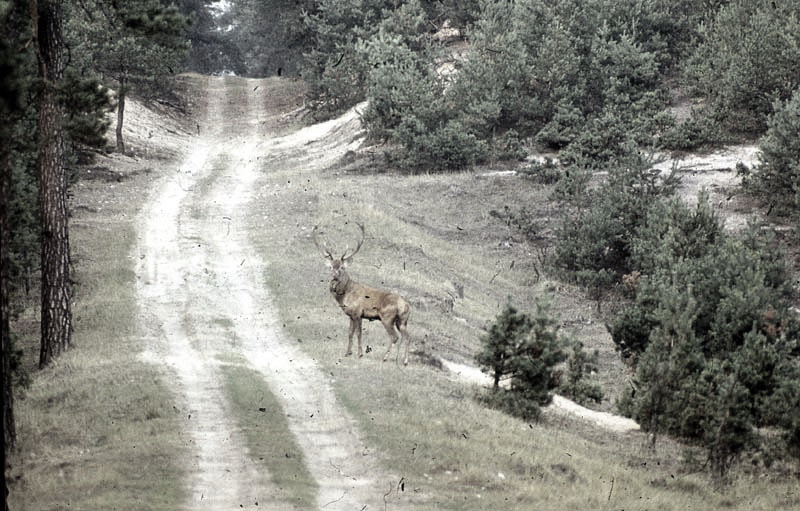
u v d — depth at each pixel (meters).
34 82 50.66
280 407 43.66
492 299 81.50
